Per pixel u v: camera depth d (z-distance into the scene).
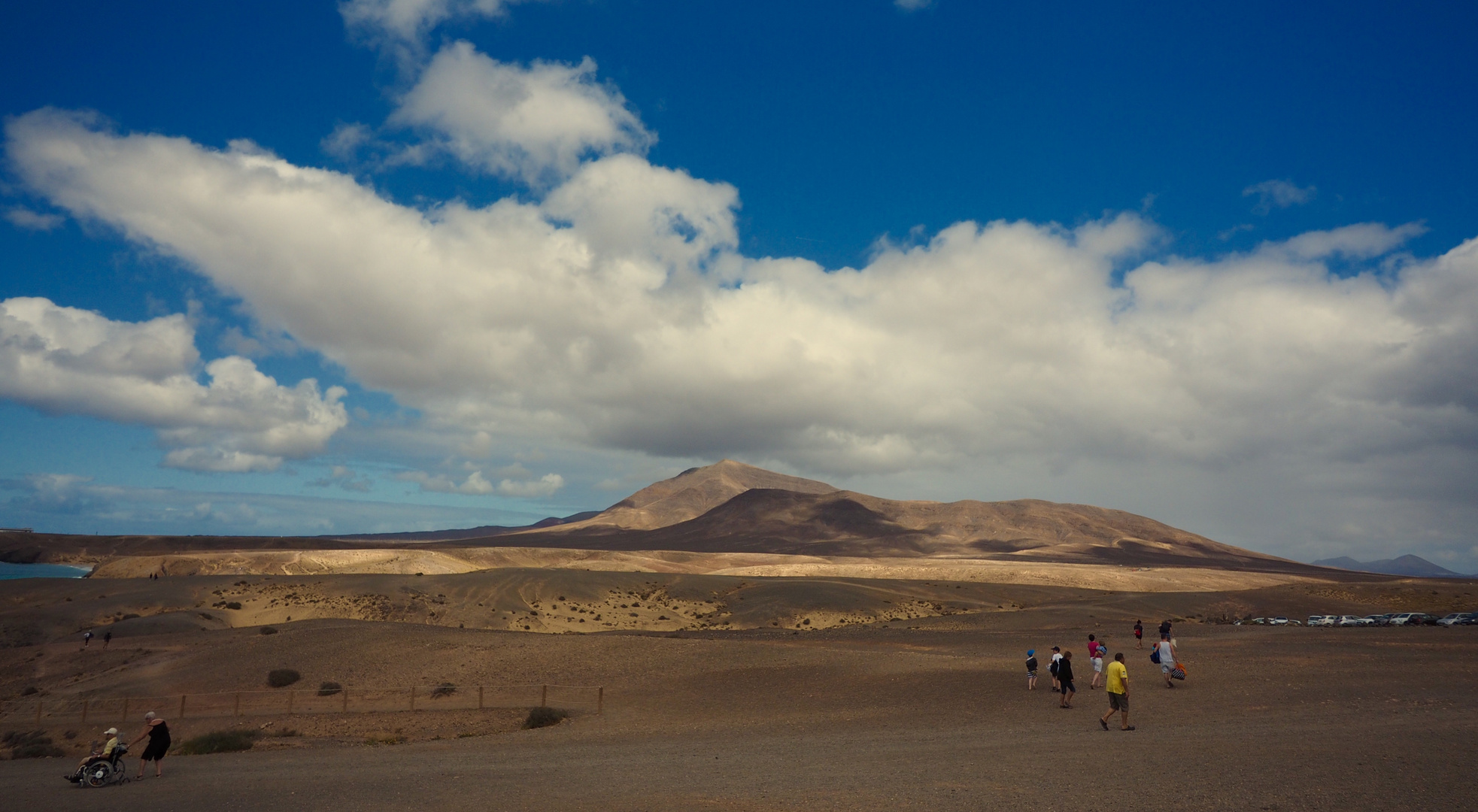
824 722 31.64
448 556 171.25
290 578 108.81
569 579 116.00
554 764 24.23
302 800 19.33
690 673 45.81
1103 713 28.66
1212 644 53.88
